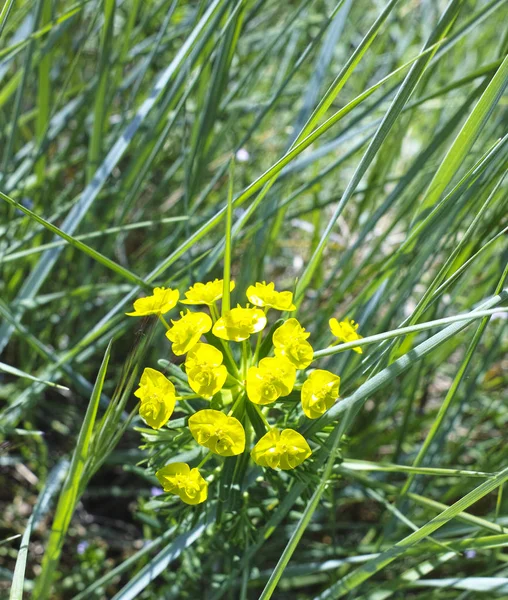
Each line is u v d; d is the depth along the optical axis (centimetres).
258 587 34
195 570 29
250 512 27
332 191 48
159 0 42
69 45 41
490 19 49
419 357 23
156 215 44
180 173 47
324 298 41
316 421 24
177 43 45
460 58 49
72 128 47
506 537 25
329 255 42
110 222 41
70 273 41
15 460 36
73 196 43
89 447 23
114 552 37
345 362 31
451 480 36
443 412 27
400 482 37
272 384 22
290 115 49
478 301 36
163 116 32
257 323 23
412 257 32
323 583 36
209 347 23
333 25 36
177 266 38
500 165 27
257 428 24
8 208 37
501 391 41
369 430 36
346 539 36
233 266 42
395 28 55
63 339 42
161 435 24
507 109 36
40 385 32
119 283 40
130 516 39
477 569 34
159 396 23
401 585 28
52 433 40
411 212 39
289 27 37
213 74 32
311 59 50
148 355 40
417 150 51
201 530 26
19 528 36
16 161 38
